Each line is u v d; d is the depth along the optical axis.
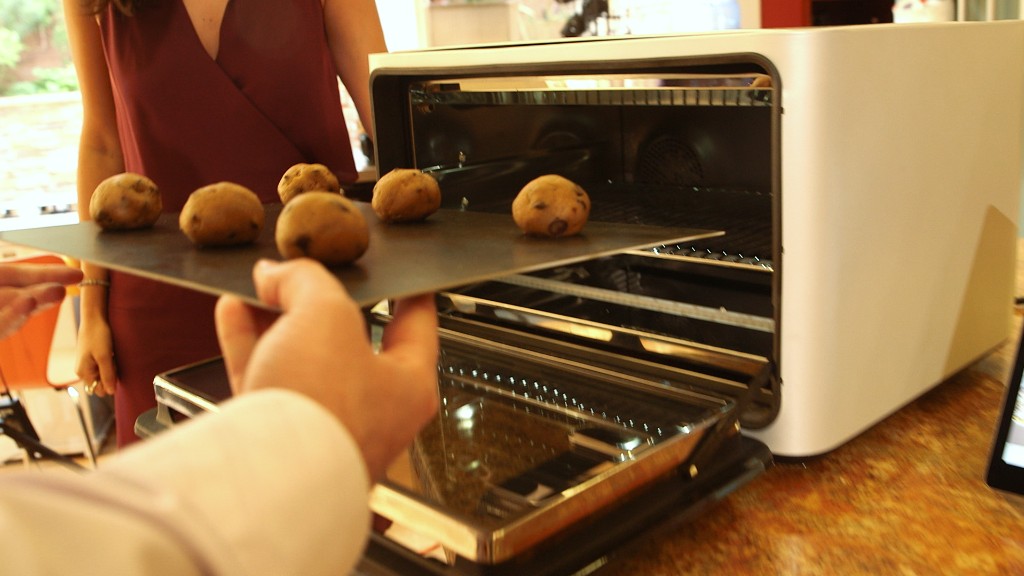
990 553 0.58
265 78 1.23
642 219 0.93
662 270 0.90
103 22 1.21
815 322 0.67
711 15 2.57
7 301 0.80
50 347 2.16
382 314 0.95
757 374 0.69
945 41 0.74
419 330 0.43
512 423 0.68
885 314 0.73
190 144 1.23
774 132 0.65
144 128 1.23
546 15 2.79
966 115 0.78
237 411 0.28
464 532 0.52
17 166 2.82
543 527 0.54
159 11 1.19
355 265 0.56
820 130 0.64
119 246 0.67
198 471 0.25
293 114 1.26
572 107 1.03
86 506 0.23
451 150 0.95
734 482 0.65
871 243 0.70
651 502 0.60
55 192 2.87
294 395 0.30
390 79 0.92
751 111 0.92
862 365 0.72
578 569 0.54
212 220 0.63
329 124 1.29
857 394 0.72
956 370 0.85
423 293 0.45
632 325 0.85
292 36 1.24
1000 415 0.65
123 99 1.23
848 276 0.68
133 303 1.25
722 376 0.74
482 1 2.85
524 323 0.89
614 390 0.74
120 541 0.22
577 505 0.56
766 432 0.71
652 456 0.61
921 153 0.73
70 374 2.26
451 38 2.91
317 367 0.34
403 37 3.12
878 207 0.70
